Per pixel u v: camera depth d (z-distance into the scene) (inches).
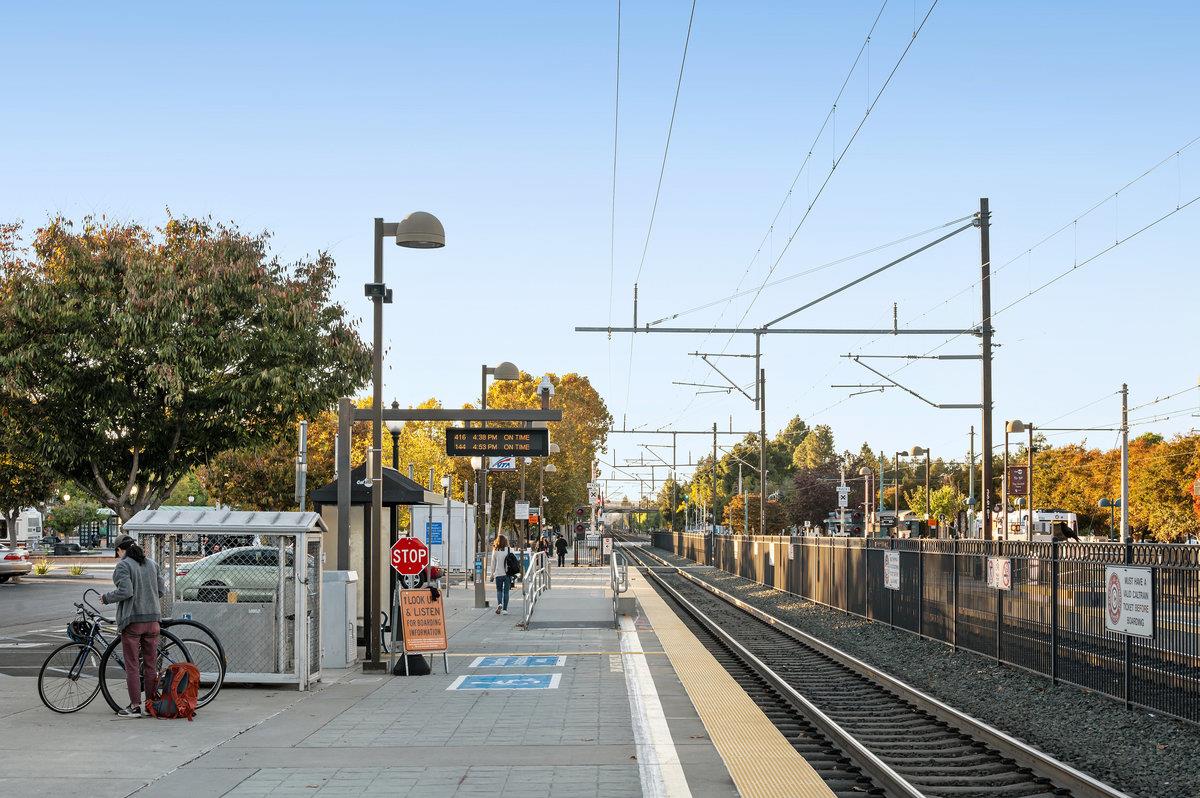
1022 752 450.3
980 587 812.0
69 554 3004.4
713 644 968.9
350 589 721.6
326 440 1721.2
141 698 509.7
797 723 541.6
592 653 788.6
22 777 380.2
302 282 961.5
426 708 532.7
